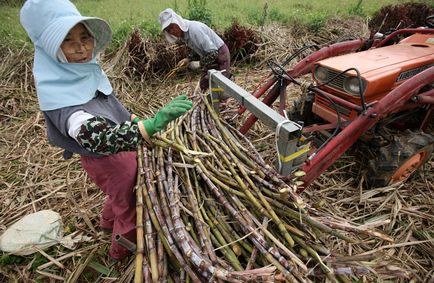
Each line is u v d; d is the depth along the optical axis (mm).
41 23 1274
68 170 2904
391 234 2234
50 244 2174
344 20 6754
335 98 2301
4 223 2389
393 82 2336
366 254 1498
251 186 1722
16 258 2115
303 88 2465
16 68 4570
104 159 1602
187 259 1429
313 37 6098
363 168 2740
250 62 5398
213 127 2305
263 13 6605
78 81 1396
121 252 1929
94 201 2539
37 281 2014
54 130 1478
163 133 2129
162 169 1842
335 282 1398
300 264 1390
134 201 1822
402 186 2607
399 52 2688
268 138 3107
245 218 1592
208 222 1621
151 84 4742
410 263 2031
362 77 2236
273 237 1494
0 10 7566
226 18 6633
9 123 3793
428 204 2451
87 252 2150
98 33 1456
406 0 8633
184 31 3381
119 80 4504
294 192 1641
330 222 1623
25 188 2723
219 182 1752
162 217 1598
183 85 4578
